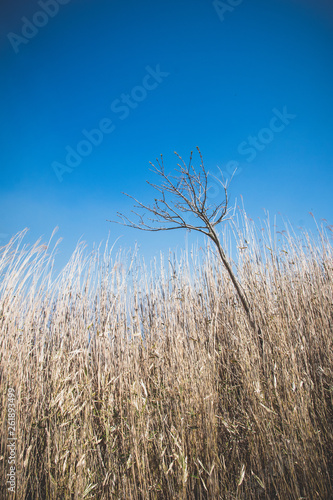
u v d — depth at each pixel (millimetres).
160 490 2262
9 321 2645
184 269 3723
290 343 2844
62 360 2863
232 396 2891
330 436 2404
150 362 3021
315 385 2834
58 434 2389
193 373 2732
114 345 3117
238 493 2215
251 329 2998
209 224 3006
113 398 2721
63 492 2221
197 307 3529
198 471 2252
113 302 3211
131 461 2275
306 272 3721
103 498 2260
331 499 2105
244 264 3662
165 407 2734
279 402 2492
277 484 2248
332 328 3121
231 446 2541
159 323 3350
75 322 3180
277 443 2348
